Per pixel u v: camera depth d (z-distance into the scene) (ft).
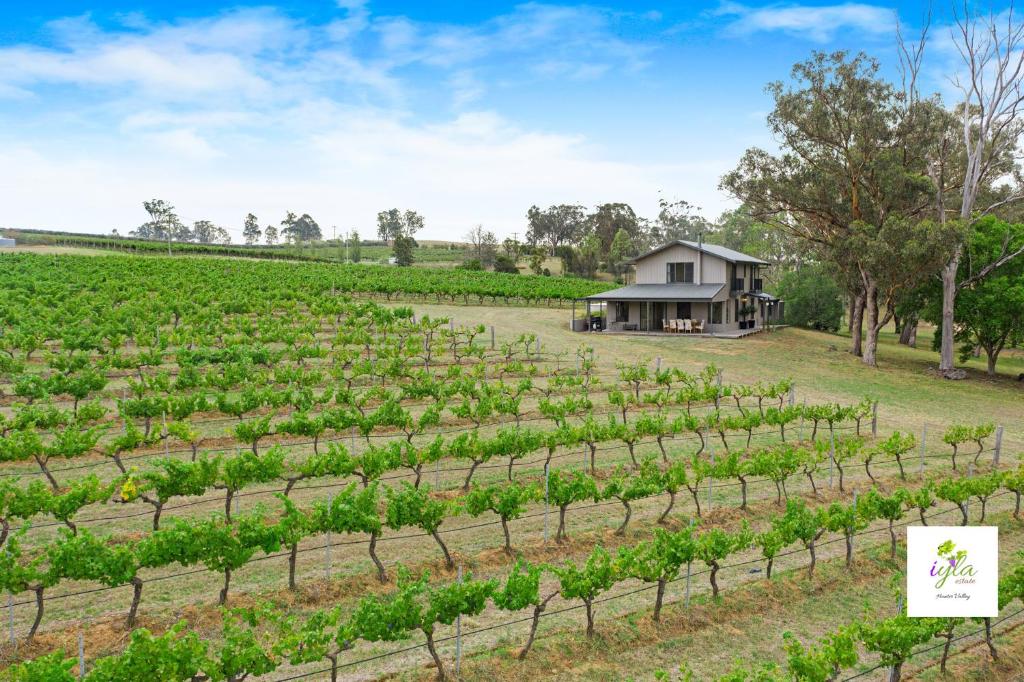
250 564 49.03
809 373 141.08
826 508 66.28
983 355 204.23
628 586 50.57
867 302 161.27
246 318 127.13
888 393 129.18
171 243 379.96
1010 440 100.42
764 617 47.39
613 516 62.08
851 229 149.28
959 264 153.38
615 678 39.50
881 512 56.34
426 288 218.79
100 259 231.71
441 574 49.16
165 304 136.98
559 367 126.31
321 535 54.75
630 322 181.68
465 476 69.15
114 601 43.29
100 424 76.23
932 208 152.87
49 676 29.09
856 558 56.80
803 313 228.84
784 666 41.55
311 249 506.48
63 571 37.99
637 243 471.21
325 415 69.00
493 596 38.83
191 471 50.29
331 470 56.44
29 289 161.27
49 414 66.80
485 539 55.57
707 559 47.24
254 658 32.24
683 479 59.93
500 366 120.37
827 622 47.32
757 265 199.31
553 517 61.31
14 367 85.10
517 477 69.46
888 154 142.41
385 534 55.57
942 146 151.43
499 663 39.78
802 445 87.81
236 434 63.26
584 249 416.46
